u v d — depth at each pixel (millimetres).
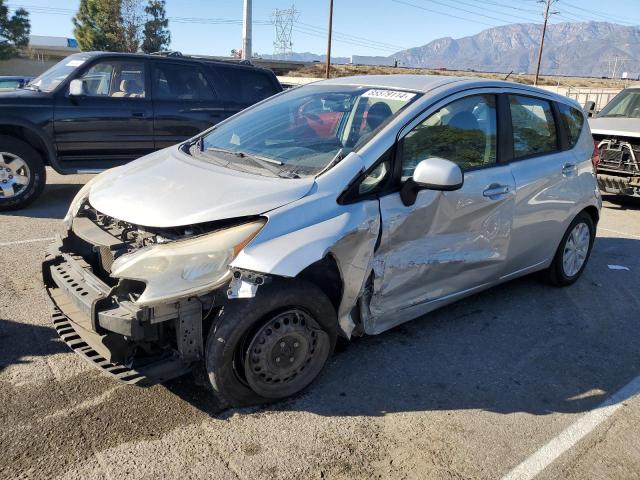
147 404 3041
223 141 3977
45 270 3455
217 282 2674
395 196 3320
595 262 6039
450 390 3361
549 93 4762
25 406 2969
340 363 3582
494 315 4484
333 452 2760
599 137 9070
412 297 3660
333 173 3123
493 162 4059
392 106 3604
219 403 3088
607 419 3170
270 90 8562
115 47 45969
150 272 2699
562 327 4336
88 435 2775
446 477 2637
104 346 2766
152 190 3193
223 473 2578
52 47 60344
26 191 6859
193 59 7965
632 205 9453
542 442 2932
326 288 3260
